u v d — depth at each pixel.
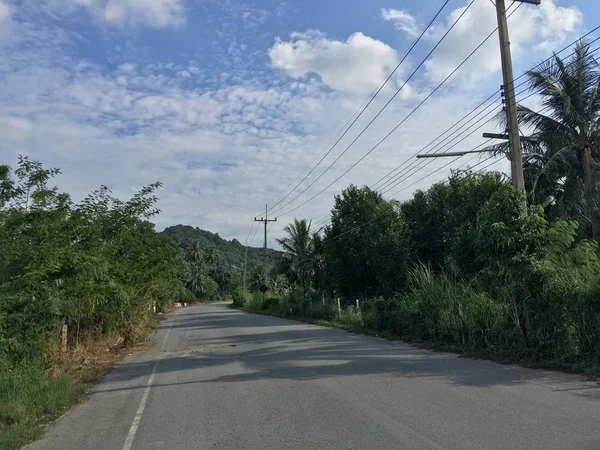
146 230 19.67
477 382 8.88
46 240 12.05
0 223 11.54
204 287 107.00
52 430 7.18
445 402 7.42
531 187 20.81
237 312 52.19
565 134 19.72
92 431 7.00
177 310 67.38
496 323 12.36
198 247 107.44
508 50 13.41
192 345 18.31
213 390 9.41
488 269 12.24
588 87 19.17
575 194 19.62
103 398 9.39
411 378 9.51
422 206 30.09
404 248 28.59
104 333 18.20
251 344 17.52
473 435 5.76
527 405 7.04
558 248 11.48
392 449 5.41
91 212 15.70
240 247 170.00
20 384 8.73
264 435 6.26
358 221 31.14
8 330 9.91
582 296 9.77
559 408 6.80
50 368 11.09
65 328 13.43
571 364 9.77
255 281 80.94
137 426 7.09
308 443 5.82
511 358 11.16
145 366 13.44
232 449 5.77
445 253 26.38
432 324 15.31
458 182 23.00
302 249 48.12
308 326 26.36
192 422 7.11
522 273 11.31
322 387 8.99
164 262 21.03
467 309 13.51
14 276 10.76
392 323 18.58
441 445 5.46
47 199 12.63
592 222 19.30
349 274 31.38
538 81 19.47
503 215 11.98
